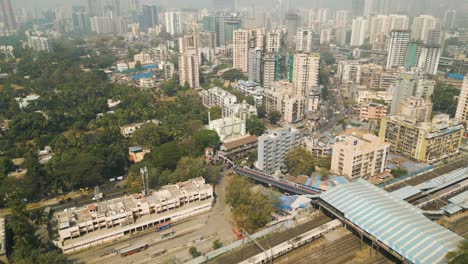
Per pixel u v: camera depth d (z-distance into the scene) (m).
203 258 156.62
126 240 174.75
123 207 182.25
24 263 141.25
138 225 179.50
